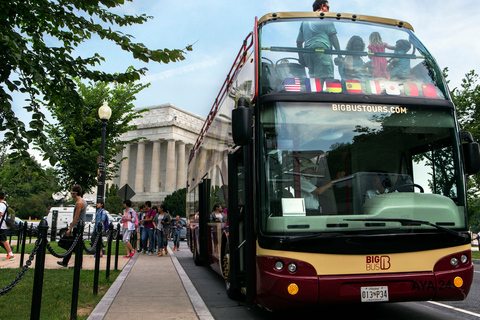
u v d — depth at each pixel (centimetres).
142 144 9031
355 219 543
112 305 706
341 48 634
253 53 643
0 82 629
